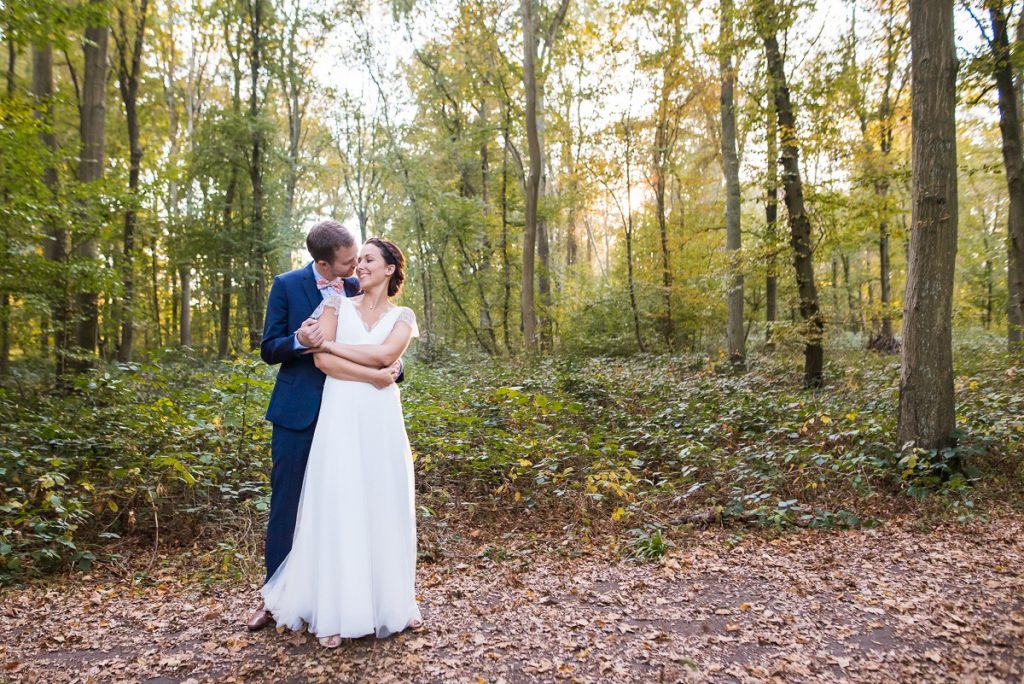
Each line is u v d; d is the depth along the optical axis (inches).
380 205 1067.3
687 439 292.4
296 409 122.7
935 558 165.0
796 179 474.3
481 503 239.5
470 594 146.9
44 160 355.3
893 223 485.7
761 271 505.7
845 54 465.7
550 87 818.2
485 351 826.2
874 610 131.4
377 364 120.5
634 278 863.7
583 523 216.1
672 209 874.8
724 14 476.1
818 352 469.7
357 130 1106.7
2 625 130.4
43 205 340.2
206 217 856.9
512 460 255.6
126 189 400.8
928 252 247.0
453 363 625.9
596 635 122.0
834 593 142.9
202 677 106.2
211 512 207.2
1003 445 253.8
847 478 238.7
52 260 377.7
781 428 294.5
